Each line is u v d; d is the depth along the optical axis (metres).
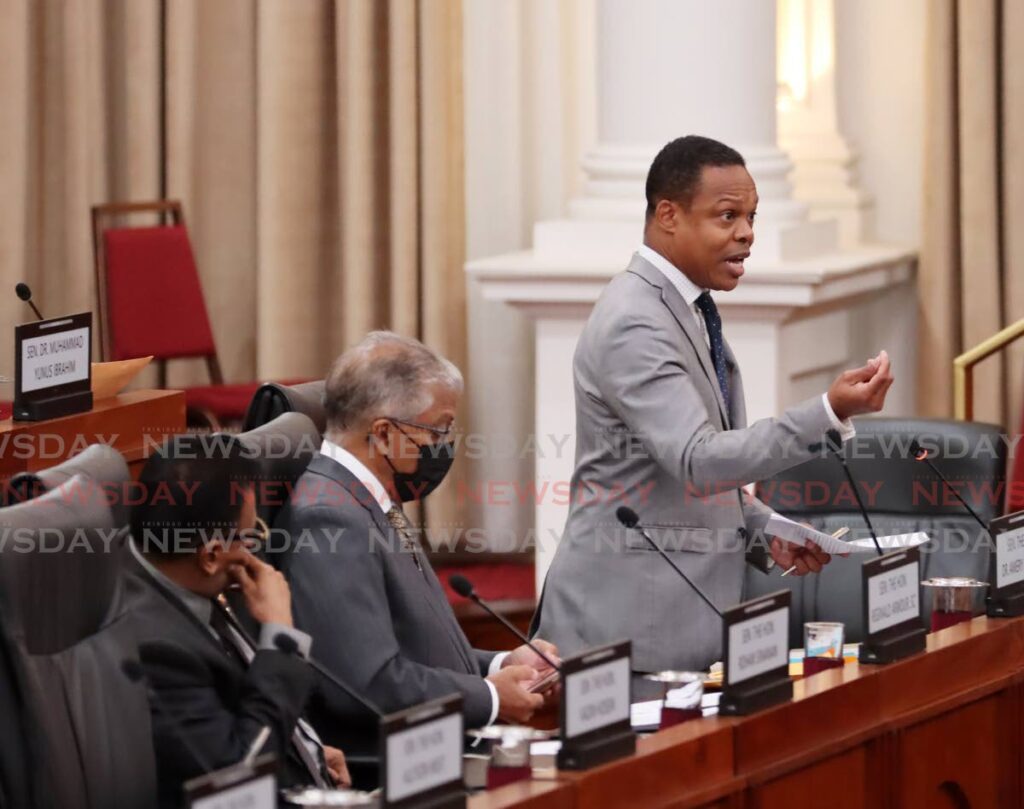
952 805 10.35
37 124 21.83
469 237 22.47
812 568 11.06
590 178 19.53
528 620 18.28
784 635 9.12
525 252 20.28
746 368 18.23
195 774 8.38
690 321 10.43
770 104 19.12
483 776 8.30
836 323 19.88
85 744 7.86
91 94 21.84
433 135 21.83
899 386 21.22
